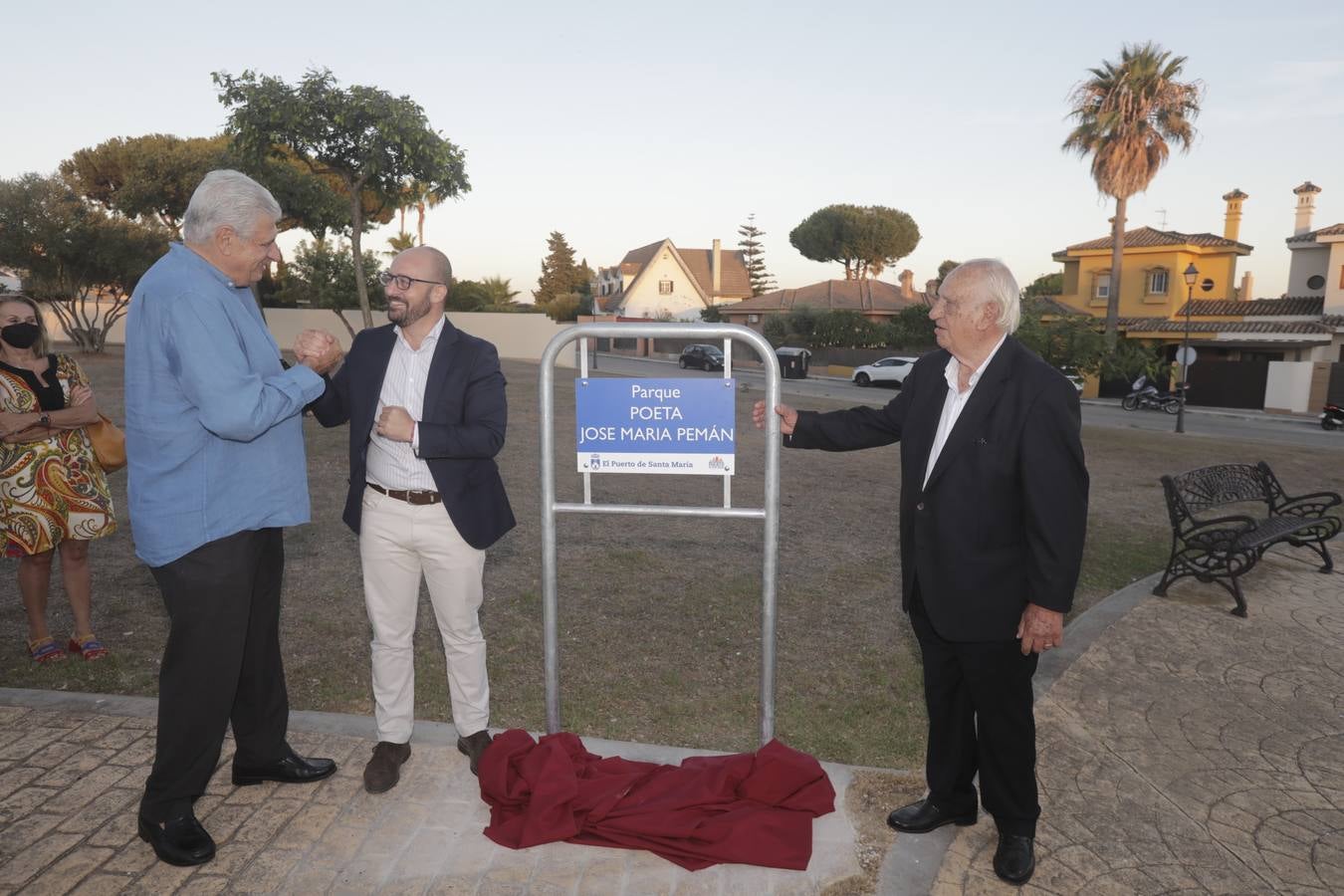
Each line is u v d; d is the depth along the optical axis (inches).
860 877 99.8
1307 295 1283.2
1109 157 1122.7
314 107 609.9
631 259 2716.5
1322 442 756.6
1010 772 101.0
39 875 95.5
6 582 207.5
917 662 173.0
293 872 97.7
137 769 118.4
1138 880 104.2
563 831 103.5
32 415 145.2
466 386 112.1
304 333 105.3
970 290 95.3
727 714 147.6
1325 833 116.4
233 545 97.9
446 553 112.0
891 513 329.4
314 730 131.1
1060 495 90.9
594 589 215.2
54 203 1015.0
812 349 1643.7
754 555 255.4
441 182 634.2
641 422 115.6
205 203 94.7
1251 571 255.9
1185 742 143.6
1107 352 599.2
